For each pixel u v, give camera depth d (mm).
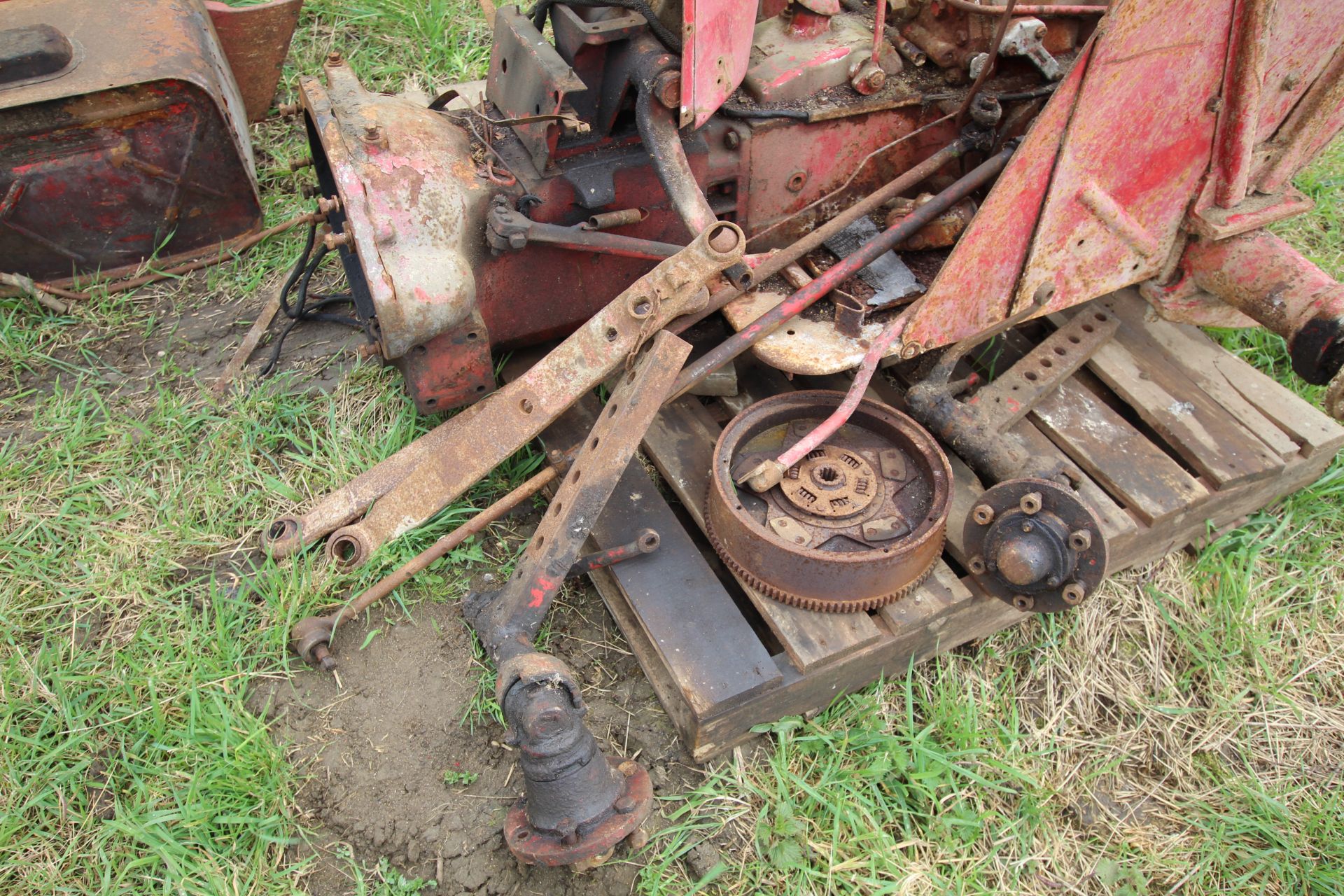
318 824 2027
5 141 2732
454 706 2201
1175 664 2535
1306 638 2574
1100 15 2752
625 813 1857
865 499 2295
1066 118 2141
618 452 2131
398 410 2723
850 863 2025
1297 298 2459
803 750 2213
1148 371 2752
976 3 2648
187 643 2197
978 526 2186
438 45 3996
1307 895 2129
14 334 2936
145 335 2998
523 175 2422
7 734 2059
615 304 2287
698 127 2338
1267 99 2395
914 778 2174
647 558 2318
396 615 2342
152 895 1902
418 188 2252
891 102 2674
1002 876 2100
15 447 2631
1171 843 2197
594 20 2439
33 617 2285
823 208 2824
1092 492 2455
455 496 2357
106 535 2443
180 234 3170
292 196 3445
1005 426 2516
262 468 2625
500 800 2074
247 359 2908
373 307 2584
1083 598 2133
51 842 1953
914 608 2197
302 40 4031
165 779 2033
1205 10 2100
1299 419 2668
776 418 2438
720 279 2461
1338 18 2287
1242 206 2553
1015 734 2305
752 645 2148
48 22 2971
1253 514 2773
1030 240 2355
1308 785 2314
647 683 2297
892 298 2615
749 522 2141
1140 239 2523
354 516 2418
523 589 2074
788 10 2713
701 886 1985
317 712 2176
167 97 2852
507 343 2637
